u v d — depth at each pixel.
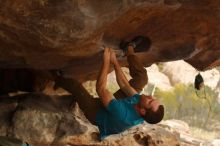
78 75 7.01
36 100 6.70
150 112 4.65
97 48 5.32
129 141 7.19
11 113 6.48
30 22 4.25
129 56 5.63
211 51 6.44
